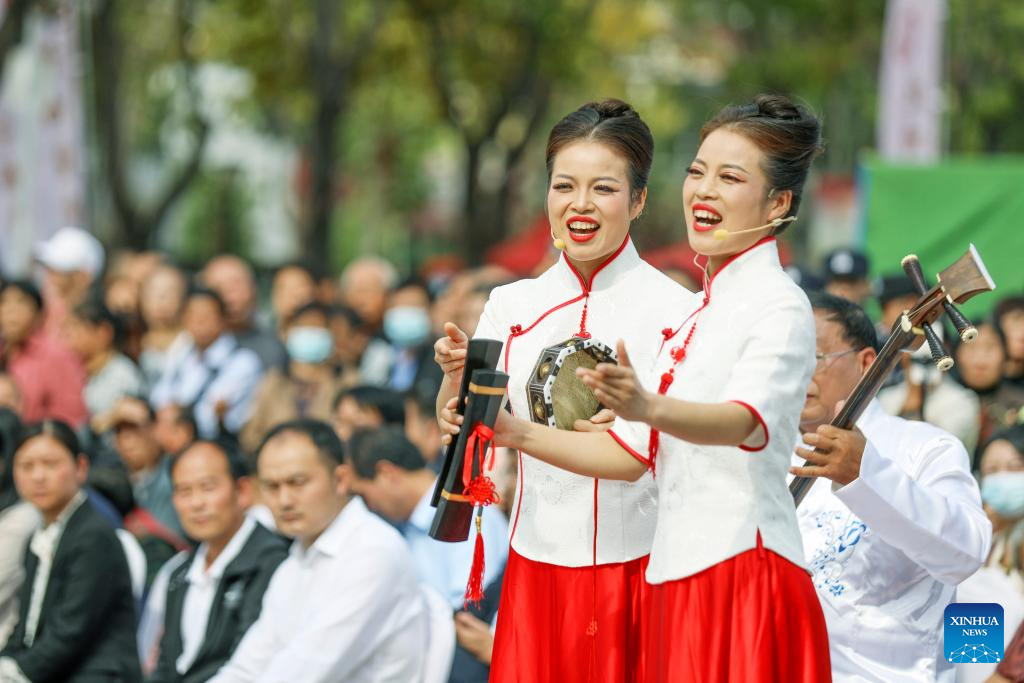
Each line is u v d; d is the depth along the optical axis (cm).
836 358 679
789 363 521
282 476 865
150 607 1034
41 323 1492
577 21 3425
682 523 541
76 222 1998
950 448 665
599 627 578
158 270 1670
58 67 1981
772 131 539
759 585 527
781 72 3831
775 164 539
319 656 838
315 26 3139
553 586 587
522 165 4238
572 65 3478
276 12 3397
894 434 680
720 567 531
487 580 898
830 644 654
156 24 3603
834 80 3897
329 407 1402
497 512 923
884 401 1038
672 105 4028
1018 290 1570
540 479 592
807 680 531
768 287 537
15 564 999
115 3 3083
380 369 1556
